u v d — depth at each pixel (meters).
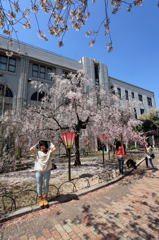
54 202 3.29
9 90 12.89
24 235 2.22
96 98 8.88
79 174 6.14
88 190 3.98
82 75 8.86
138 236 2.13
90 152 14.45
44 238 2.14
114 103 10.05
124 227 2.36
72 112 8.57
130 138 11.68
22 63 13.97
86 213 2.84
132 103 12.18
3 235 2.23
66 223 2.52
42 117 8.20
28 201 3.44
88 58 19.00
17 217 2.74
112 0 2.48
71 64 17.39
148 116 21.22
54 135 8.66
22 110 9.96
